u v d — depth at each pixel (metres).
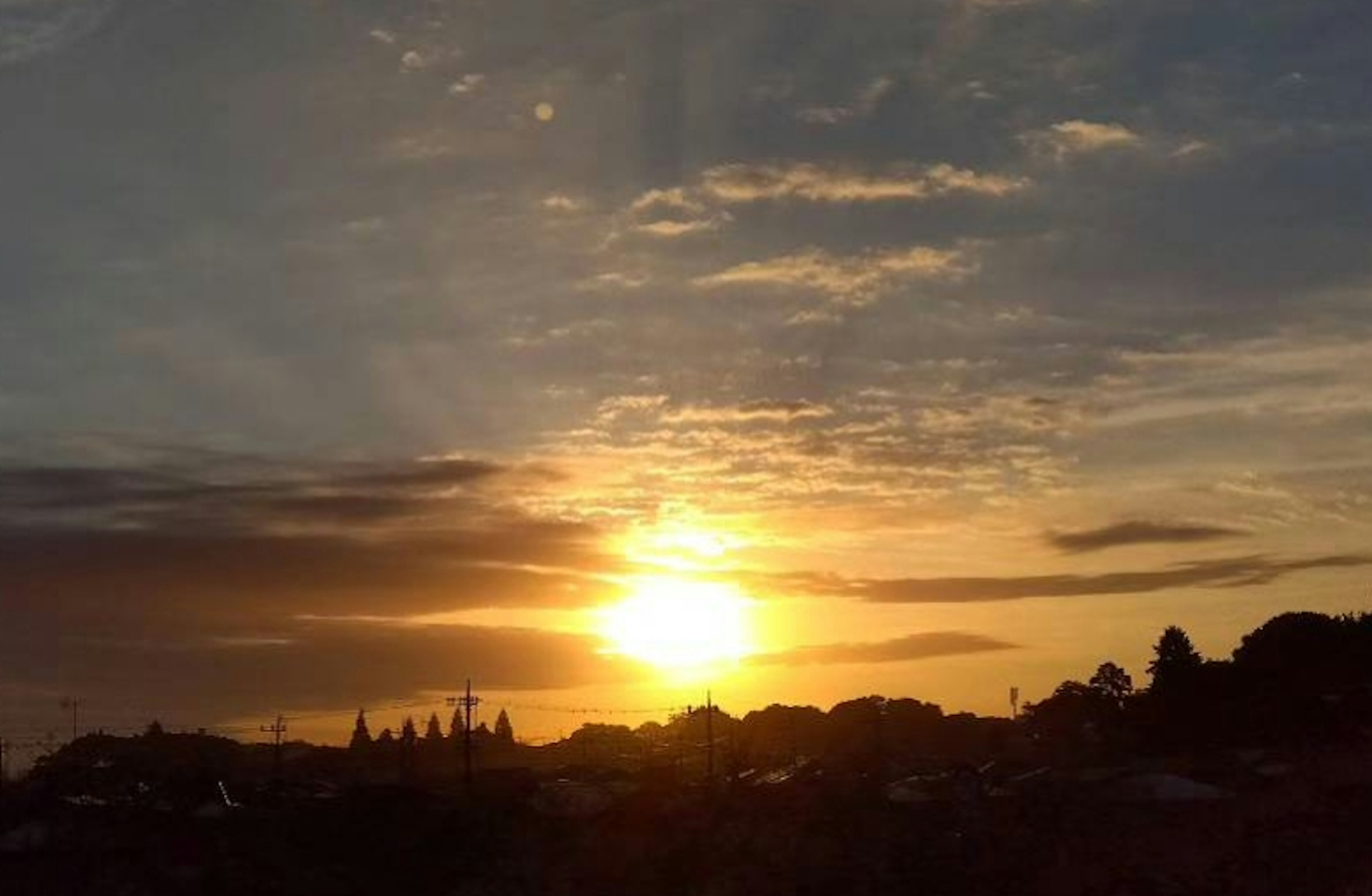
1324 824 55.31
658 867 57.97
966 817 61.00
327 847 60.44
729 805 64.44
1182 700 88.56
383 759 102.44
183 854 58.44
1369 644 93.56
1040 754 88.88
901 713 113.94
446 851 59.97
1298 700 82.00
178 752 88.81
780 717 115.31
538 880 57.53
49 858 57.06
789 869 56.53
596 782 73.38
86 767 72.12
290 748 101.56
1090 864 53.91
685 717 108.19
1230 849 53.78
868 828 60.03
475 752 105.31
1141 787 62.72
